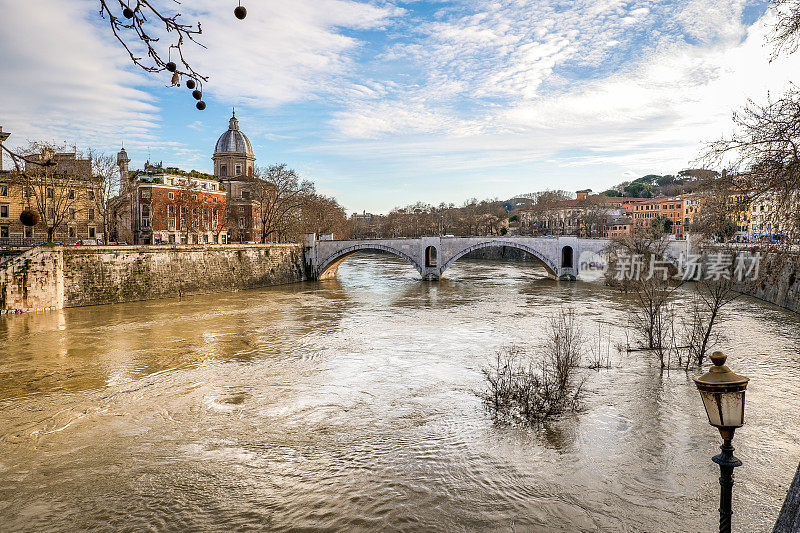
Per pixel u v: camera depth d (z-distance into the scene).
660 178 199.38
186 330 41.84
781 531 7.10
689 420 21.83
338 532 14.54
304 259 86.81
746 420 21.80
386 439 20.47
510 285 76.12
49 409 24.27
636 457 18.62
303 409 23.94
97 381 28.44
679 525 14.58
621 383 26.56
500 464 18.23
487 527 14.64
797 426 21.12
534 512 15.30
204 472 18.03
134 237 84.19
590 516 15.08
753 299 55.78
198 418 23.02
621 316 46.84
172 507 15.91
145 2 4.86
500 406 23.25
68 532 14.75
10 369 30.66
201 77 5.20
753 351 32.75
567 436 20.41
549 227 156.25
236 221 107.38
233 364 31.70
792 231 10.91
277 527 14.83
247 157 114.12
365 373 29.44
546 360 30.72
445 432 21.02
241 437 20.92
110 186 66.81
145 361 32.44
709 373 8.40
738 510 15.30
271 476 17.69
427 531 14.51
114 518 15.38
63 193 64.38
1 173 62.09
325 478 17.48
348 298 62.06
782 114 10.03
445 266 84.44
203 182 94.12
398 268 114.00
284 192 90.94
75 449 20.00
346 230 148.50
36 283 49.72
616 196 184.62
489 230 168.25
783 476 17.20
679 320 43.06
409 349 35.03
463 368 30.06
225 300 60.06
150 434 21.33
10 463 18.89
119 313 49.91
